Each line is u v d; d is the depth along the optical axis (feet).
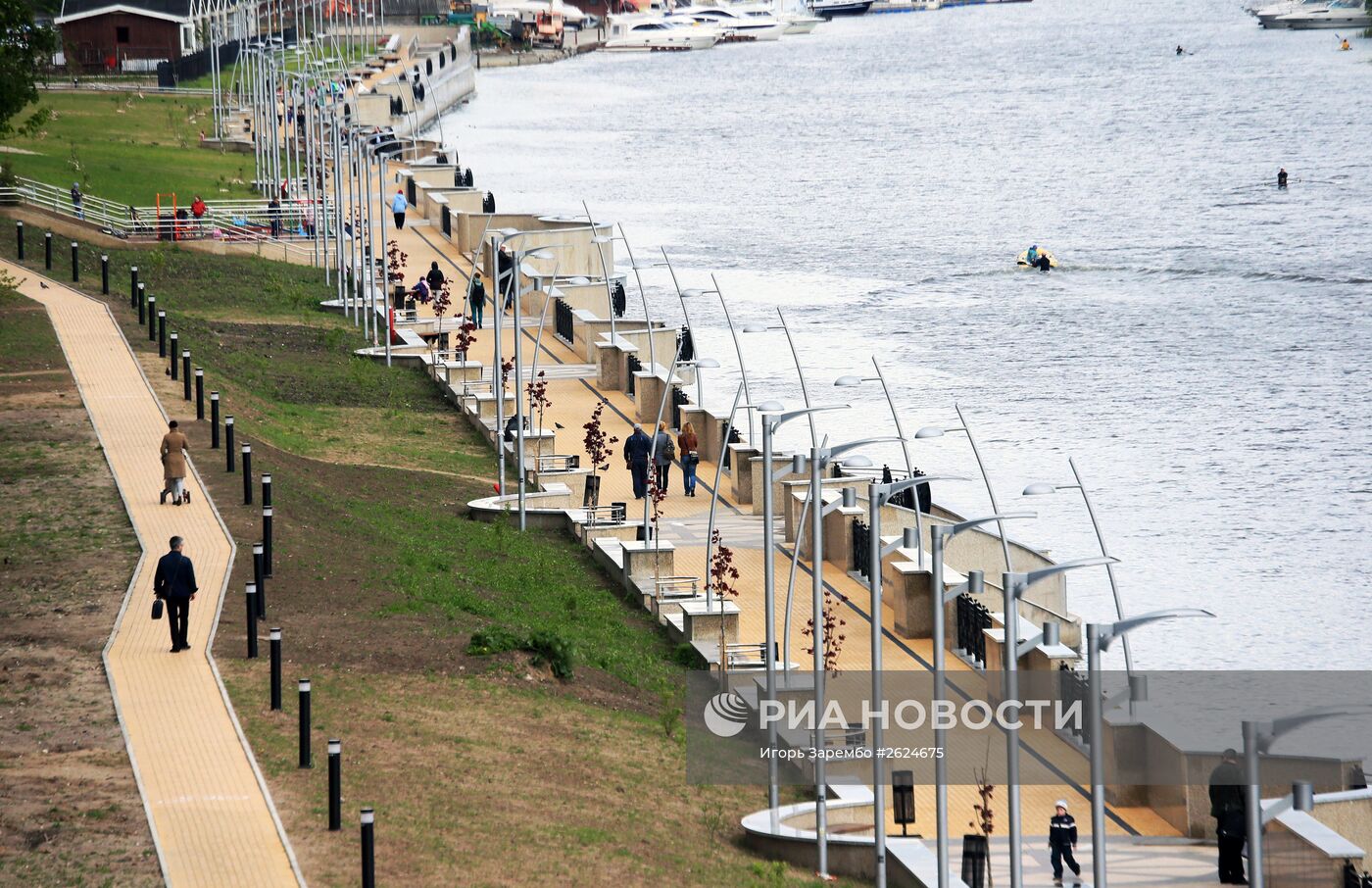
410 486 550.36
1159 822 346.95
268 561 403.95
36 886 243.81
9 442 503.20
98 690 320.91
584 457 620.08
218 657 340.80
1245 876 310.04
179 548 338.95
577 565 503.61
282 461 525.34
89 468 479.82
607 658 402.93
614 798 308.60
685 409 631.56
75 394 562.25
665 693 374.63
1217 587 577.84
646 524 482.28
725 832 311.68
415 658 359.66
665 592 472.03
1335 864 302.25
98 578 386.52
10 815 264.11
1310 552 611.47
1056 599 505.66
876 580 301.84
